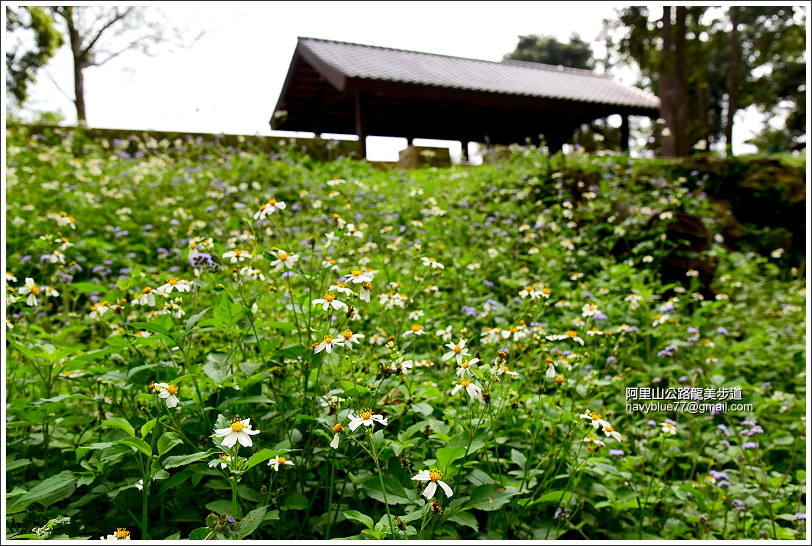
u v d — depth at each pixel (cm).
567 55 2586
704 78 1881
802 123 2808
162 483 209
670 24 1625
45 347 234
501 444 238
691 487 254
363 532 175
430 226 572
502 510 225
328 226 559
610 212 650
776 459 336
